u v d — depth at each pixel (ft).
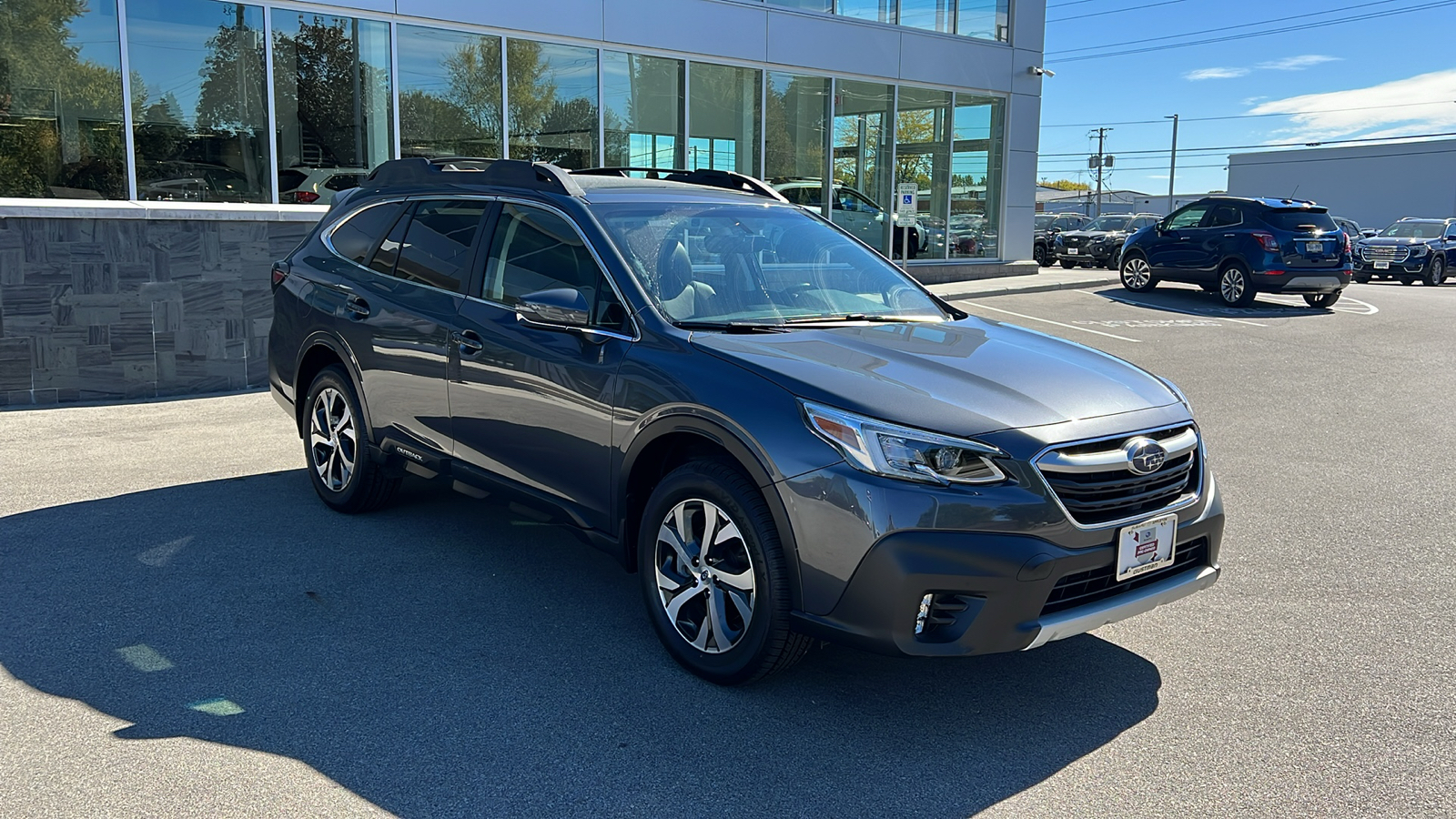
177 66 36.06
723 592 11.93
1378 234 95.66
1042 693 12.03
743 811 9.50
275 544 16.69
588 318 12.90
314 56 38.96
